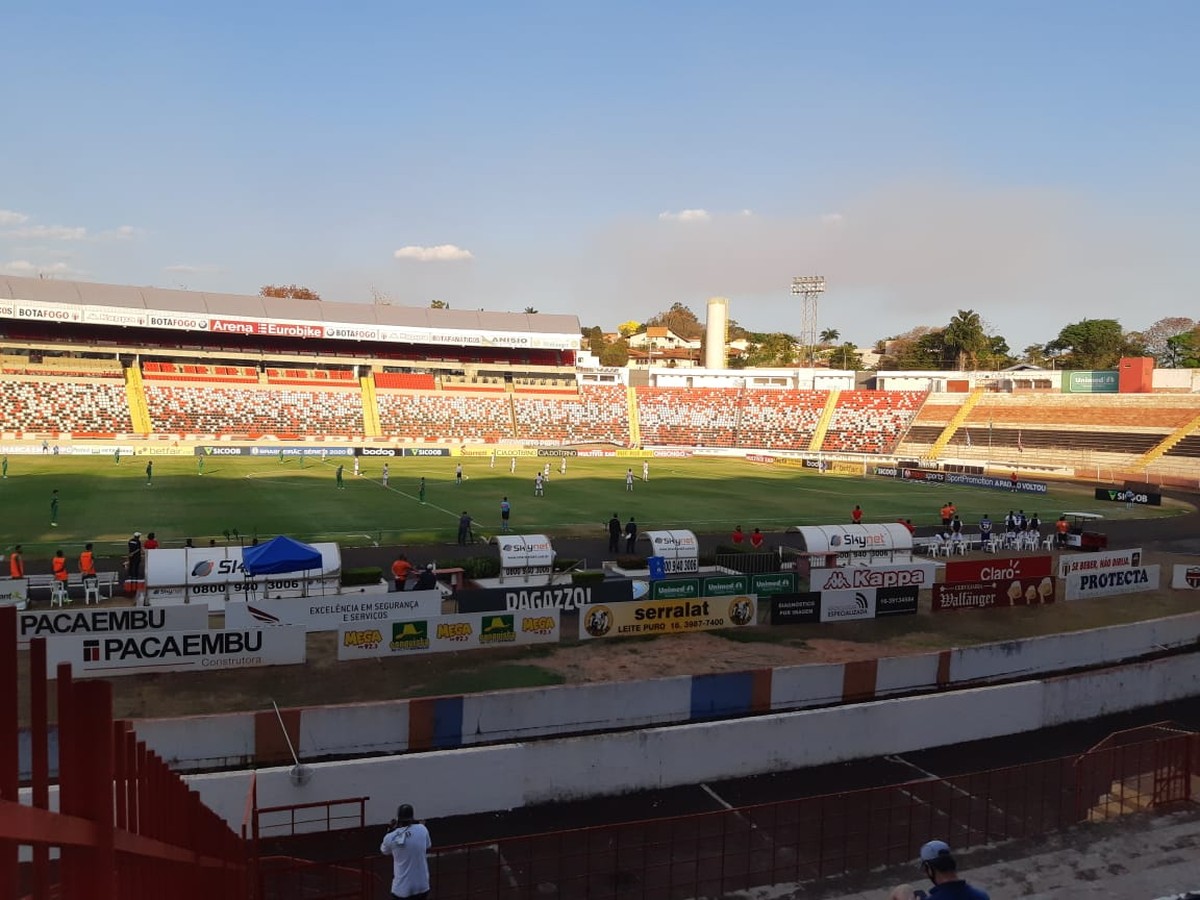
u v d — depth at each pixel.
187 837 6.70
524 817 15.45
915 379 109.31
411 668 22.33
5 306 81.38
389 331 98.81
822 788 16.77
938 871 6.65
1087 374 96.25
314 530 41.56
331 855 13.82
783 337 170.88
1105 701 20.88
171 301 90.00
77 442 75.94
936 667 22.09
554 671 22.41
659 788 16.69
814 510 53.25
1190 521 53.56
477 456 87.69
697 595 28.20
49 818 3.35
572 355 112.12
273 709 18.12
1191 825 13.02
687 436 101.94
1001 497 63.69
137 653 20.86
